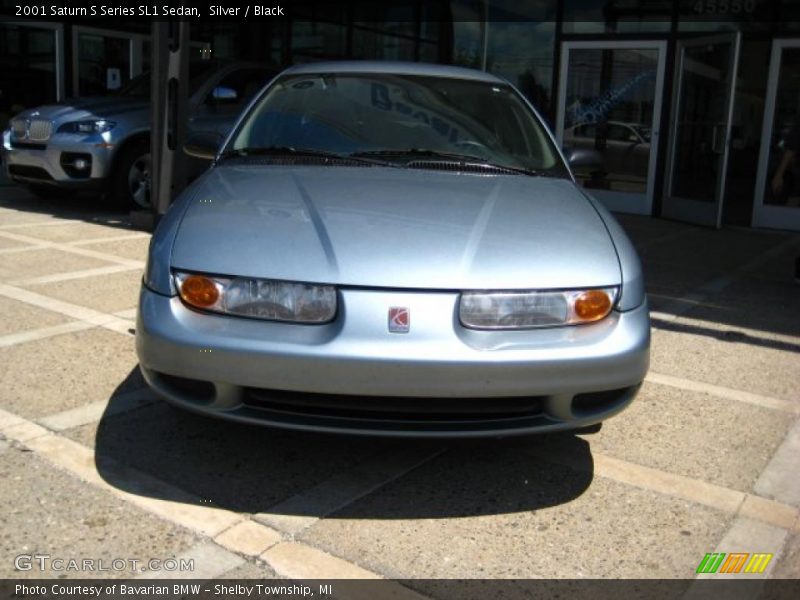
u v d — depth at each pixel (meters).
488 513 2.83
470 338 2.66
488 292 2.69
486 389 2.64
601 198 10.94
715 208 9.54
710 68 9.55
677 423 3.67
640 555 2.61
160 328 2.76
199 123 8.60
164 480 2.96
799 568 2.57
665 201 10.39
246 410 2.76
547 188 3.59
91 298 5.38
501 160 3.90
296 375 2.63
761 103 9.64
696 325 5.32
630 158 10.64
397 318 2.62
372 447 3.28
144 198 8.99
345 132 3.96
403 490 2.96
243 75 9.31
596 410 2.84
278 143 3.91
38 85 12.27
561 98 10.95
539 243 2.93
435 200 3.23
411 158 3.81
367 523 2.73
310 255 2.76
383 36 12.35
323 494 2.91
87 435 3.31
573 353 2.69
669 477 3.14
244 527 2.68
